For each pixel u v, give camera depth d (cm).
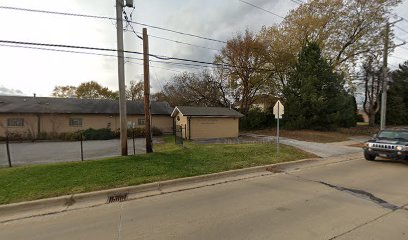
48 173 815
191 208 558
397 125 3831
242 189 702
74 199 629
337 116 2552
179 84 3894
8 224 498
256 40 3148
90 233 445
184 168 900
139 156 1082
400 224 456
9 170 861
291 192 666
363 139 2194
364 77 3030
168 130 3341
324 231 430
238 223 471
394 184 737
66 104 3020
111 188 693
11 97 2980
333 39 2938
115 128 3056
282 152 1288
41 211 564
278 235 418
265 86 3291
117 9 1112
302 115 2697
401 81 3975
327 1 2812
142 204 593
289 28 3050
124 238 422
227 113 2580
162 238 418
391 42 2555
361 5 2744
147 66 1215
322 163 1119
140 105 3400
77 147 1898
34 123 2708
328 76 2623
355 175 862
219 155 1145
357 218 485
